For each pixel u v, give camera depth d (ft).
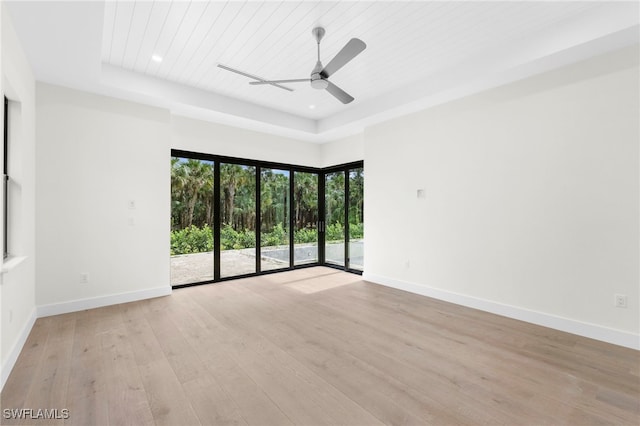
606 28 7.66
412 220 13.78
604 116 8.56
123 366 7.12
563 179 9.32
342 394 6.10
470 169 11.66
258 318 10.40
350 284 15.23
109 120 11.62
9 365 6.75
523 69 9.55
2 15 6.36
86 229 11.12
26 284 8.81
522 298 10.25
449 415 5.47
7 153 8.23
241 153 16.20
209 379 6.61
